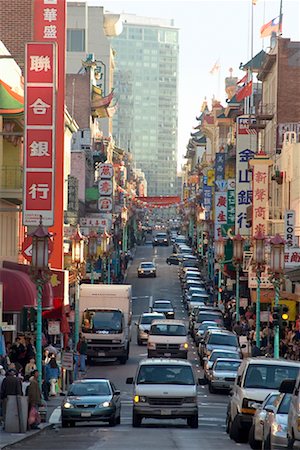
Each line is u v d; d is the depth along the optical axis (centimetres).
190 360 7538
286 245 6750
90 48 19725
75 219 9500
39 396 3838
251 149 9950
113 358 7544
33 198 5559
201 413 4716
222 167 12962
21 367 4594
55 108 5562
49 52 5525
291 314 7388
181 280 14150
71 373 5784
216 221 10812
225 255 9788
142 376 4053
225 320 9156
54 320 6084
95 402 4088
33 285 5328
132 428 3981
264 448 2733
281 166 8712
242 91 10475
